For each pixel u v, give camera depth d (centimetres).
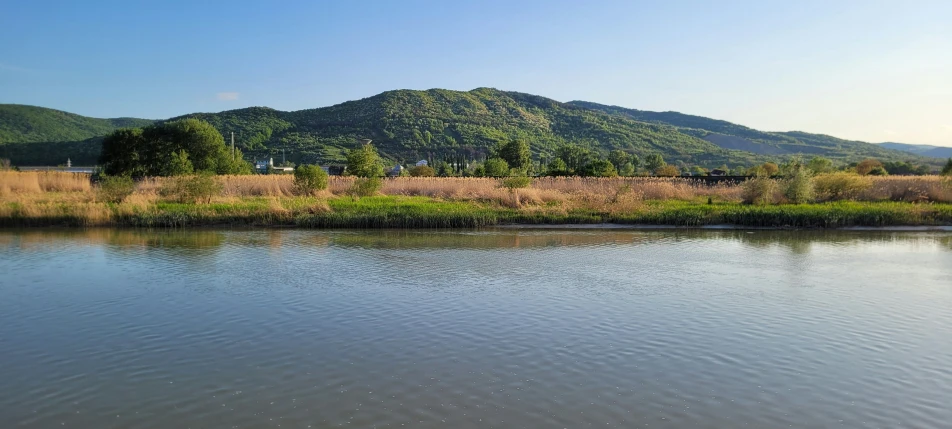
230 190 3956
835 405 922
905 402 936
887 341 1209
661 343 1185
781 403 926
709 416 879
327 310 1398
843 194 3978
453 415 871
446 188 4188
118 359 1084
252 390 953
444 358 1095
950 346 1183
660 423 855
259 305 1438
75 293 1544
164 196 3556
